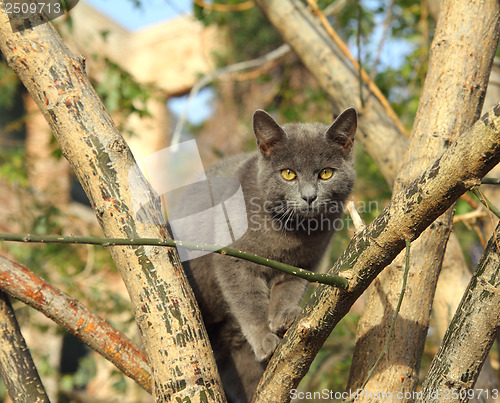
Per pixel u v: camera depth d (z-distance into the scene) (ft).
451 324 6.97
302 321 7.05
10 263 7.86
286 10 13.98
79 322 7.95
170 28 36.94
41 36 7.27
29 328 21.99
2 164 22.21
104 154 7.03
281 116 20.71
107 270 22.75
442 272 11.35
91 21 34.50
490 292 6.59
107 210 6.93
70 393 20.12
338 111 13.39
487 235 13.37
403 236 6.30
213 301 11.41
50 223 20.77
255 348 10.17
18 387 8.02
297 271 6.23
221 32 34.24
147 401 23.20
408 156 8.95
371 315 8.50
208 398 6.73
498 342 11.26
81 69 7.38
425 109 9.13
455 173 5.83
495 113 5.58
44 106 7.18
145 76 36.70
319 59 13.53
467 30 9.29
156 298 6.84
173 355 6.77
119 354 8.04
